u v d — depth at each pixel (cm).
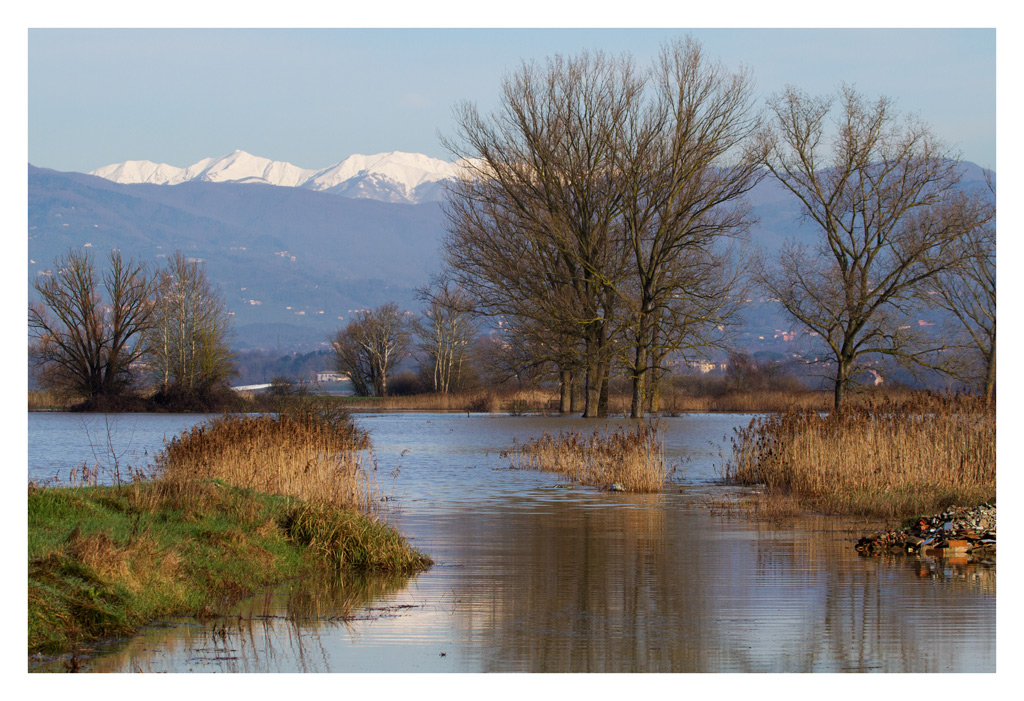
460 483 3697
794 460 3400
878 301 7269
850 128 7150
